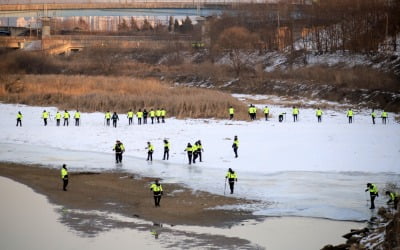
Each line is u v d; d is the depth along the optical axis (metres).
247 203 71.62
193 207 70.06
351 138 110.38
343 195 74.44
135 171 89.69
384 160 94.12
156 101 150.50
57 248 55.66
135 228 61.91
